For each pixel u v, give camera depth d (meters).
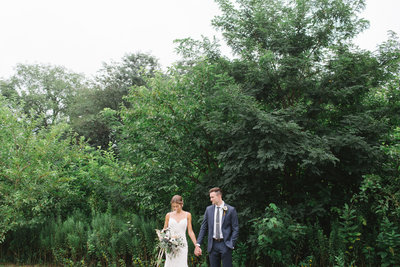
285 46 7.44
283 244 5.68
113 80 29.69
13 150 8.90
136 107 7.85
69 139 10.31
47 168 8.76
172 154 7.25
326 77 7.09
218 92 7.00
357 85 6.59
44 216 8.98
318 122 7.32
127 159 9.30
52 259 8.30
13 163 8.56
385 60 7.27
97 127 26.69
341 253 5.29
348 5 7.54
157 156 7.39
